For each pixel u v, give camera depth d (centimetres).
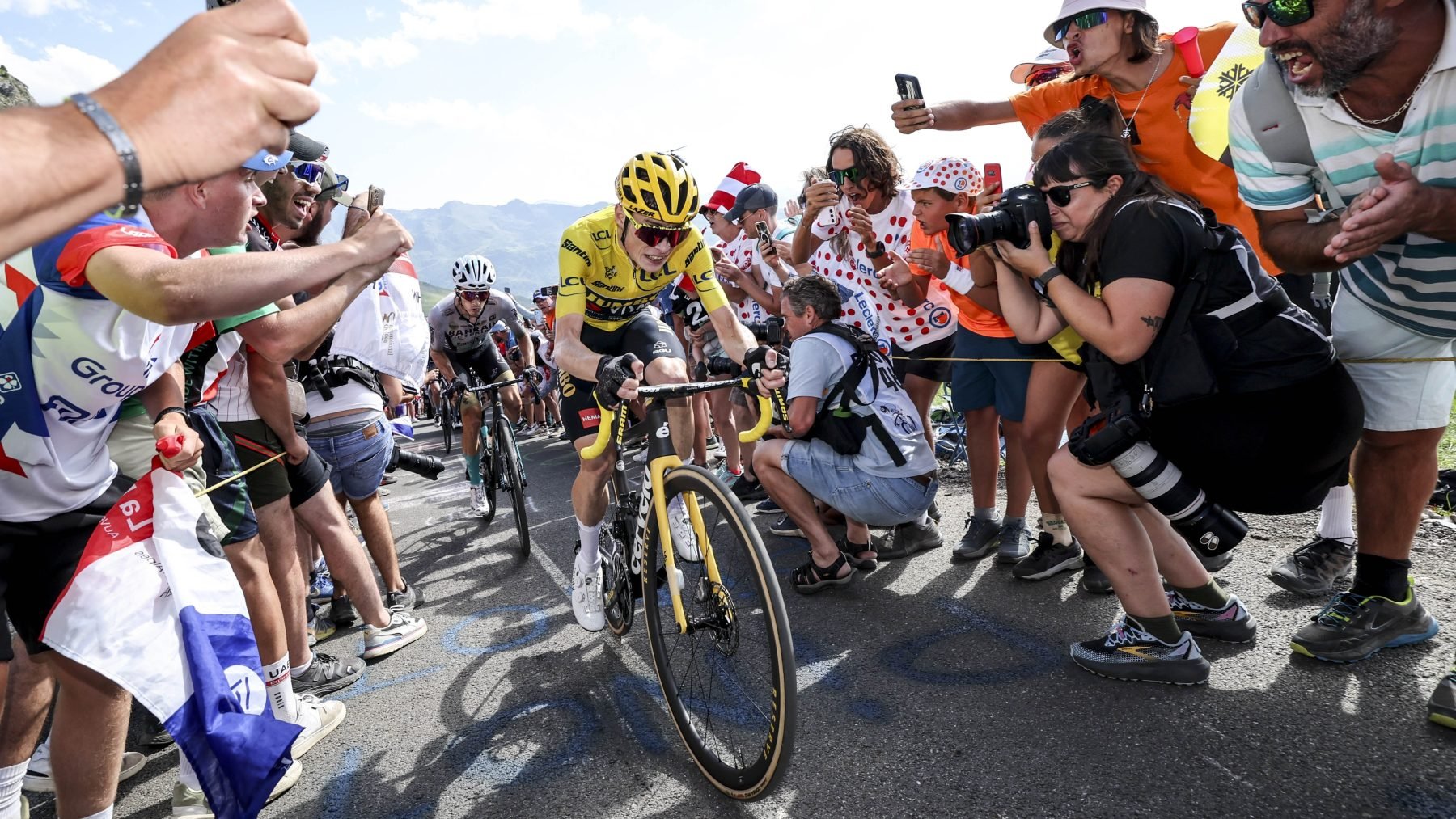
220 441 225
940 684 234
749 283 504
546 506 550
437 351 525
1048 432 293
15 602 176
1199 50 266
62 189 50
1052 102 316
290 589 275
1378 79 164
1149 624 216
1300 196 191
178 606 164
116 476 183
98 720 175
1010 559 320
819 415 302
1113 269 195
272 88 58
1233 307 189
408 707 265
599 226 268
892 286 352
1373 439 214
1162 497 204
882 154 361
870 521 317
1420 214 154
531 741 234
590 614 282
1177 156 271
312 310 207
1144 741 194
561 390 280
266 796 162
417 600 381
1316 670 215
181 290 129
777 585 175
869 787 190
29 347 152
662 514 211
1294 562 263
